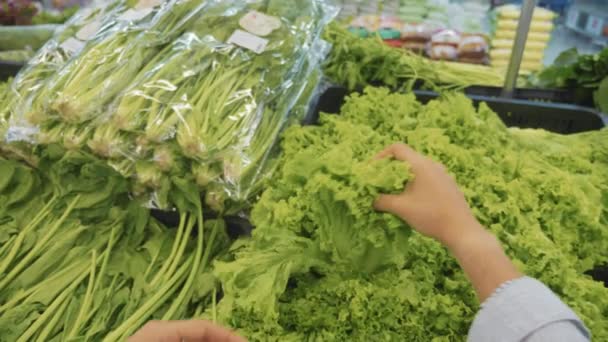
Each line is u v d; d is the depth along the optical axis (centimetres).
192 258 172
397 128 196
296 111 218
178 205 182
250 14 210
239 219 186
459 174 171
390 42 349
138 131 181
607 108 262
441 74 296
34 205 190
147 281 166
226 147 181
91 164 183
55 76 197
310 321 134
